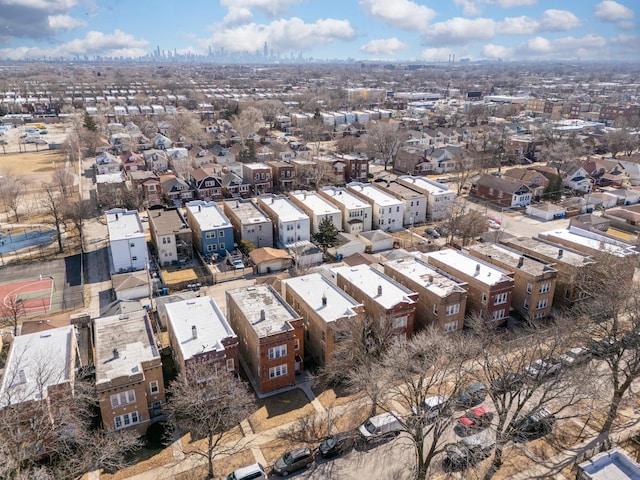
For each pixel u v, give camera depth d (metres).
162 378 43.44
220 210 87.81
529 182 111.75
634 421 43.28
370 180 127.94
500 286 55.75
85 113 183.50
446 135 176.62
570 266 60.59
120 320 50.72
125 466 37.28
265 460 39.03
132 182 111.56
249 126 184.50
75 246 85.31
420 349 41.91
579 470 34.88
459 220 85.38
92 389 41.59
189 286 69.62
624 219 96.94
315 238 82.31
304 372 50.88
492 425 39.97
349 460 39.19
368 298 54.75
